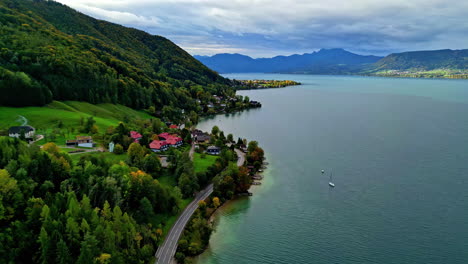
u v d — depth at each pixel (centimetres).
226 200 12331
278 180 14450
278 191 13288
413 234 10200
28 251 6781
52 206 7312
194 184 12119
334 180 14438
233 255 9031
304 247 9481
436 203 12206
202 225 9644
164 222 10044
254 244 9575
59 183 8944
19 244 6738
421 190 13325
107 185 8931
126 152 14538
